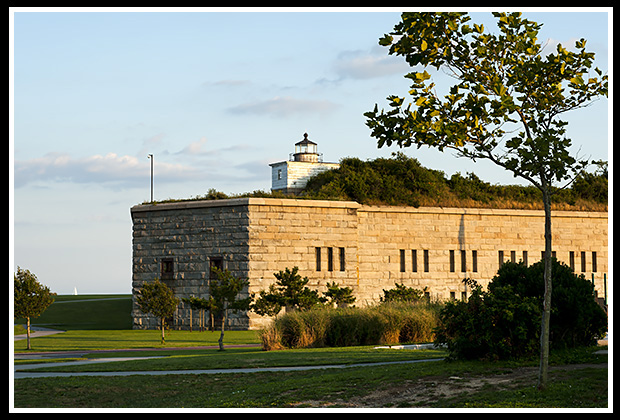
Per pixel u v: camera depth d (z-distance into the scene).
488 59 22.59
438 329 29.75
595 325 30.72
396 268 75.31
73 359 40.03
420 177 80.75
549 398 20.73
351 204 72.94
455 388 23.23
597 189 87.88
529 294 30.16
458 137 21.58
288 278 59.75
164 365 33.94
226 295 48.12
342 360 33.00
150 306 53.22
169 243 71.94
